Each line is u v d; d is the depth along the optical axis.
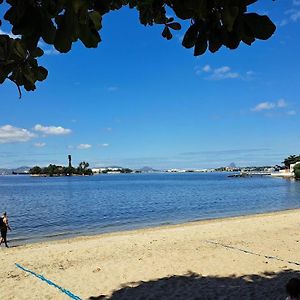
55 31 2.08
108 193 76.50
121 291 11.31
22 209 45.97
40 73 2.83
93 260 15.10
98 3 2.45
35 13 2.08
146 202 53.84
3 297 11.05
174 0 2.25
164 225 29.69
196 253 15.83
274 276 12.27
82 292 11.34
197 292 10.99
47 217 37.81
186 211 41.69
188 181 156.88
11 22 2.18
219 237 19.67
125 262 14.61
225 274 12.67
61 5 2.03
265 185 106.94
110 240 19.73
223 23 2.17
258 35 2.17
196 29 2.31
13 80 2.85
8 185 131.50
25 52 2.65
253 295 10.55
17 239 24.72
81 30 2.09
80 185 122.00
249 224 24.55
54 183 146.25
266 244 17.52
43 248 18.03
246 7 2.15
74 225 31.94
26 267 14.20
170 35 3.34
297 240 18.42
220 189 87.75
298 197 60.72
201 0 2.11
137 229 27.50
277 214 33.47
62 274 13.20
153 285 11.75
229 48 2.30
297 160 183.62
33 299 10.88
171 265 13.99
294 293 7.36
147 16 3.28
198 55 2.34
